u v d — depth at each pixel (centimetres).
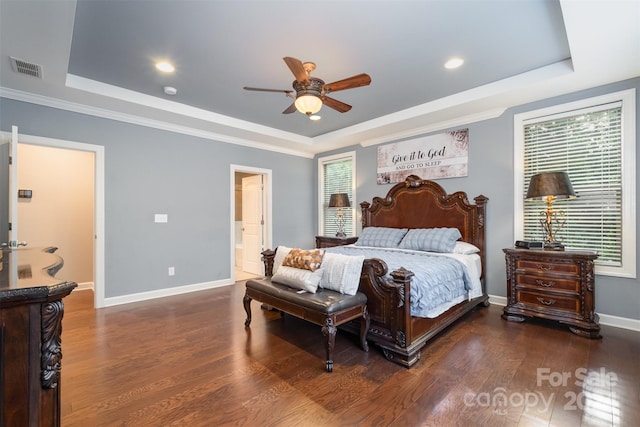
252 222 599
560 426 159
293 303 247
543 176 301
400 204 464
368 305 257
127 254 392
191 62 280
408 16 216
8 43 225
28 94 316
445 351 248
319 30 232
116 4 200
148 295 409
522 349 250
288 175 597
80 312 351
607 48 235
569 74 281
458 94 357
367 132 471
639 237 287
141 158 405
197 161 462
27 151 426
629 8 187
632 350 245
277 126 485
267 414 170
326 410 173
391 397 185
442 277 275
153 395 188
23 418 87
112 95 329
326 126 486
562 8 190
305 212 629
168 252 429
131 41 245
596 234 312
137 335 283
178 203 440
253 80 318
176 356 241
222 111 413
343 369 221
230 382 203
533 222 354
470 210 390
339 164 595
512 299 323
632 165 289
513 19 221
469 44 254
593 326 271
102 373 214
